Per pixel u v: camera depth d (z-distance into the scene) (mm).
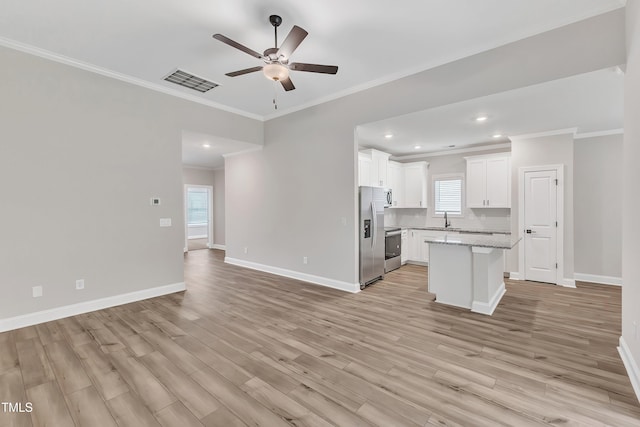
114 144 3729
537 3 2459
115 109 3730
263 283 4867
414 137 5328
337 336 2887
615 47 2479
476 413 1811
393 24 2744
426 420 1754
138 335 2889
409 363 2389
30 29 2816
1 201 2967
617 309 3643
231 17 2646
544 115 4125
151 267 4086
